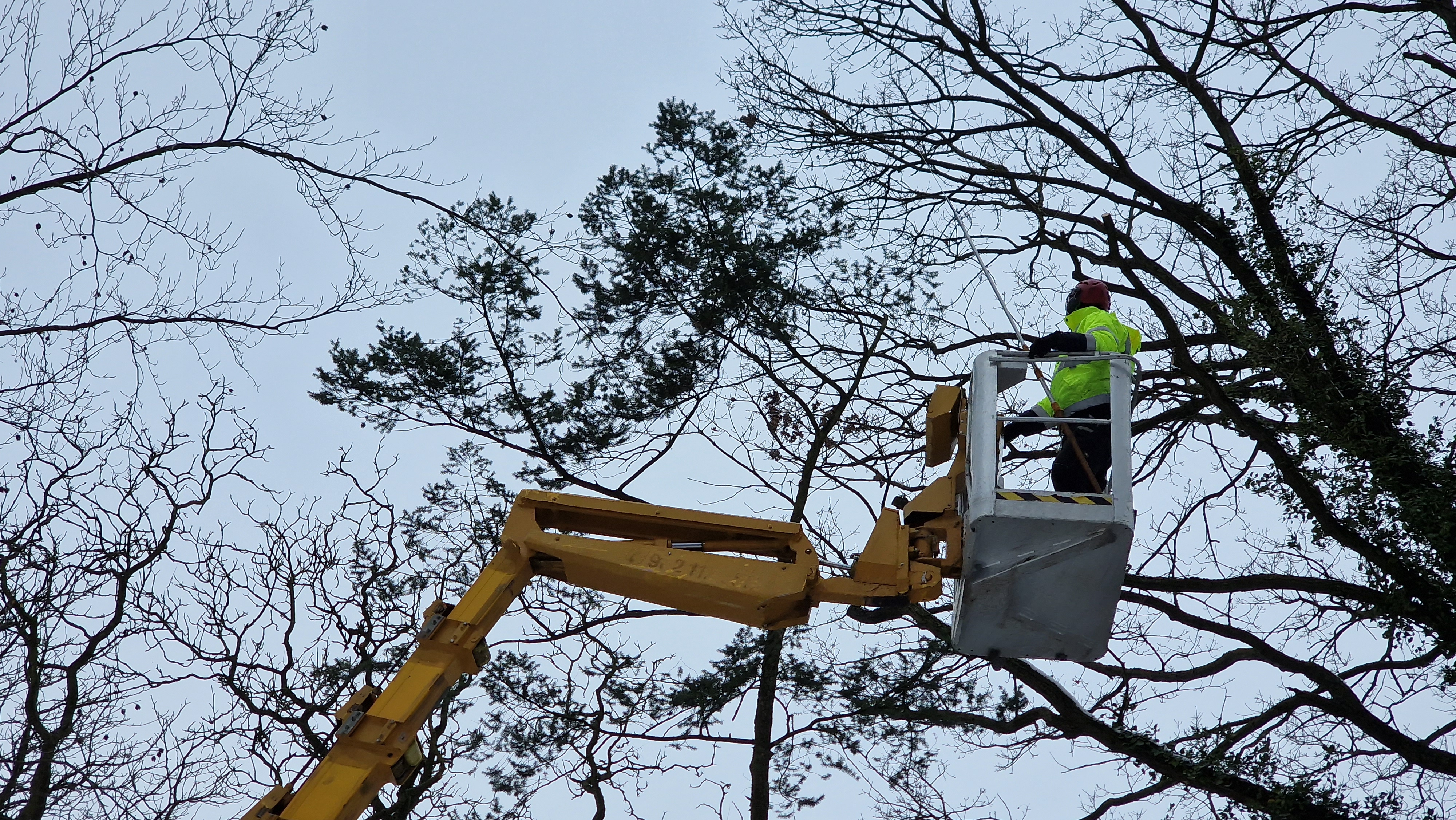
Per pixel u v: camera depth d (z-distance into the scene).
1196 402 13.12
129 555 10.48
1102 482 7.60
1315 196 12.87
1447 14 13.52
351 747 7.30
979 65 15.41
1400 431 11.36
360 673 11.45
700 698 12.41
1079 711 12.20
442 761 11.16
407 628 11.68
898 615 8.05
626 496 13.52
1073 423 7.12
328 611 11.82
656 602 7.77
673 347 13.66
